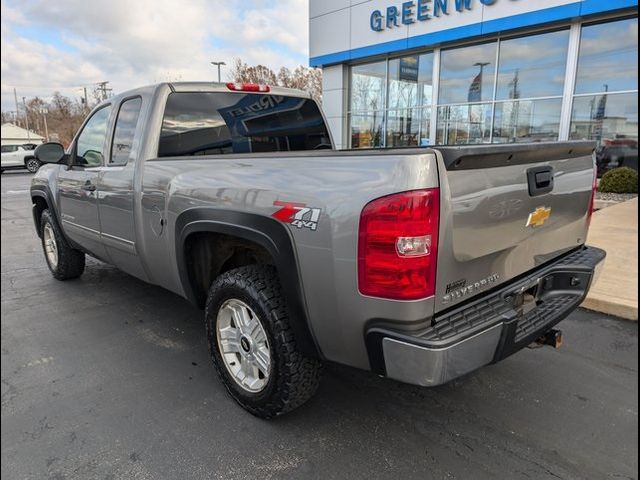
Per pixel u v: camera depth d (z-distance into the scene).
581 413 2.67
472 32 11.73
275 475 2.20
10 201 13.48
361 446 2.40
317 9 15.24
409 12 12.83
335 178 2.01
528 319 2.47
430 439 2.45
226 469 2.24
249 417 2.65
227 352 2.76
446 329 1.94
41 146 4.05
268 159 2.33
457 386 2.96
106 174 3.62
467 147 1.96
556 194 2.56
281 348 2.34
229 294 2.58
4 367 3.22
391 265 1.84
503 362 3.26
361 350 2.07
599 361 3.27
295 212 2.12
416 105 13.98
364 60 14.87
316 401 2.80
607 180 10.61
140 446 2.40
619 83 10.38
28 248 7.05
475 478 2.18
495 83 12.19
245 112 3.82
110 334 3.76
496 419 2.62
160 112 3.29
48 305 4.41
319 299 2.10
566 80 10.99
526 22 10.83
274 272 2.49
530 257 2.52
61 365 3.25
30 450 2.37
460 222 1.95
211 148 3.57
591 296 4.20
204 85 3.57
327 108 16.14
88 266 5.78
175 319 4.06
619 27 10.13
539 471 2.21
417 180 1.80
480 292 2.20
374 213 1.85
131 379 3.06
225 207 2.47
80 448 2.39
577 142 2.65
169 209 2.92
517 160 2.21
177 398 2.84
